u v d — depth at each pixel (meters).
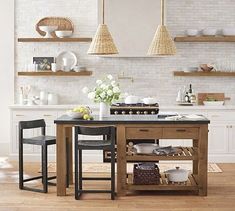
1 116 9.97
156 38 7.00
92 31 9.91
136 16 9.60
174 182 7.18
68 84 9.99
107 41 6.97
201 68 9.68
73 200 6.86
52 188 7.48
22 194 7.14
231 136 9.34
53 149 9.45
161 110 9.36
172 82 9.94
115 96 7.38
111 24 9.59
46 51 9.99
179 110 9.36
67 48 9.96
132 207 6.52
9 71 9.95
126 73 9.94
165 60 9.92
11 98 9.96
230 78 9.95
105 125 7.01
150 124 7.02
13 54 9.94
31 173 8.44
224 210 6.37
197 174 7.67
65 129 7.14
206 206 6.55
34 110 9.38
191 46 9.91
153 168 7.14
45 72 9.68
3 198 6.93
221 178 8.09
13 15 9.91
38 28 9.92
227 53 9.93
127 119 7.15
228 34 9.67
